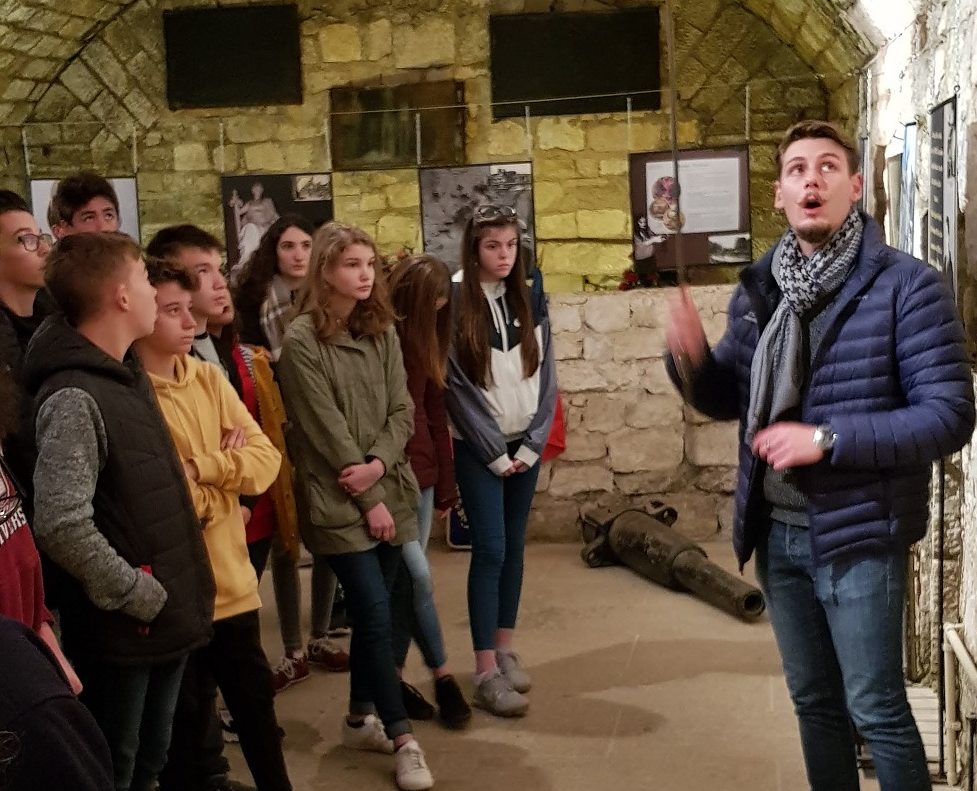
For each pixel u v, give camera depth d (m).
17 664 1.05
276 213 5.59
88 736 1.08
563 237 5.62
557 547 5.29
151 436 2.17
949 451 2.02
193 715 2.65
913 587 3.45
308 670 3.79
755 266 2.31
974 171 2.66
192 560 2.22
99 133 5.64
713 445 5.29
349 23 5.58
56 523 1.99
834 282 2.14
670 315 2.43
